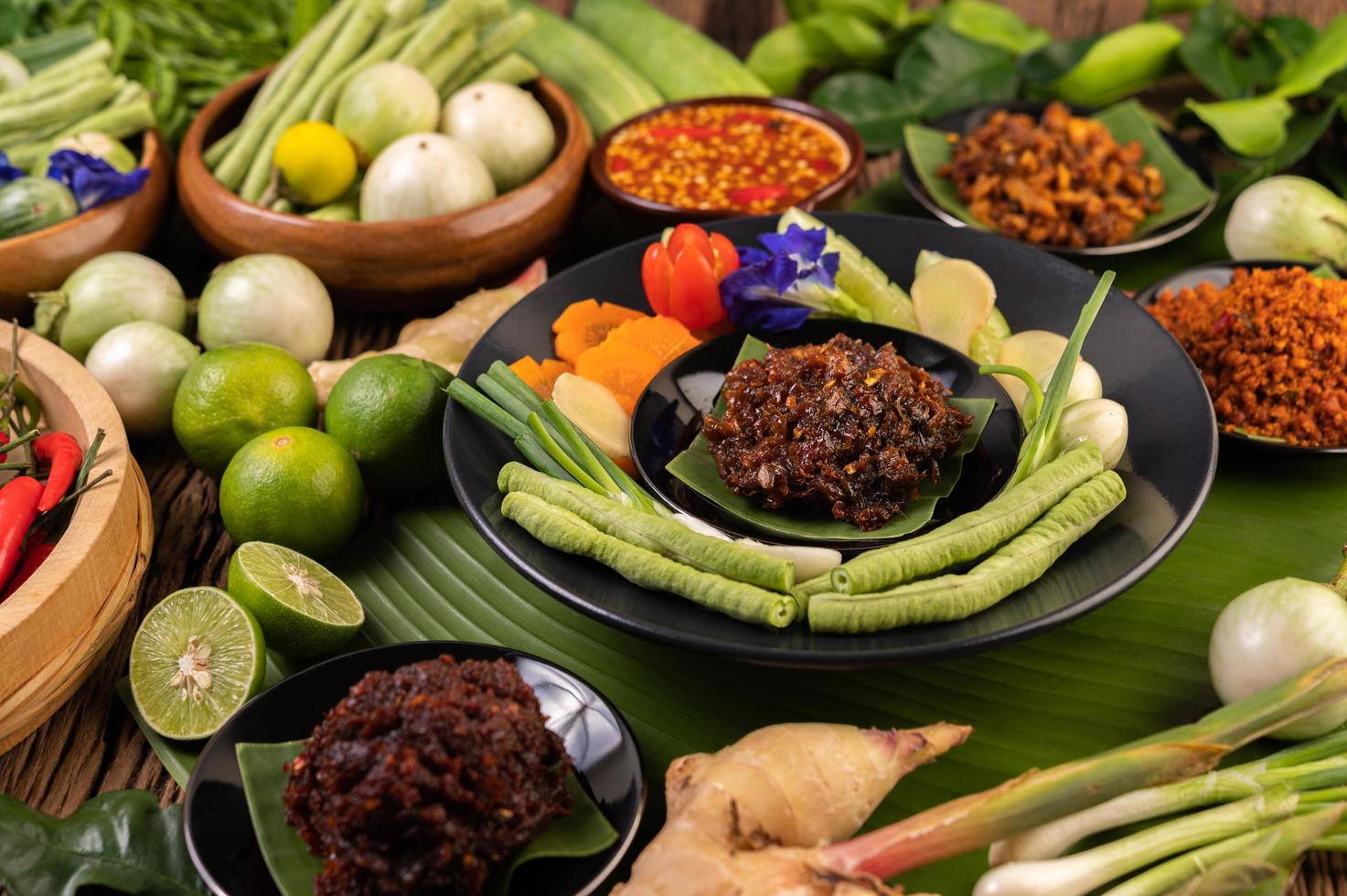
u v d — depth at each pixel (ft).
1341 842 3.70
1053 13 9.62
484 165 7.07
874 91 8.33
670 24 8.74
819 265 5.59
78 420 5.20
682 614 4.07
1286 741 4.11
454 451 4.83
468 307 6.42
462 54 7.50
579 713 3.97
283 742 3.90
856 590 3.91
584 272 6.01
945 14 8.84
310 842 3.53
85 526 4.54
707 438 5.01
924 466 4.85
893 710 4.38
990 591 3.95
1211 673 4.29
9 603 4.19
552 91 7.59
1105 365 5.32
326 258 6.43
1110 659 4.52
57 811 4.24
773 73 8.89
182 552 5.45
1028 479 4.35
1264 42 8.50
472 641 4.75
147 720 4.34
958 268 5.58
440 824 3.32
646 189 7.23
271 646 4.57
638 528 4.24
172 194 7.55
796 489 4.74
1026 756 4.17
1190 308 5.89
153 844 3.90
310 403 5.64
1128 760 3.58
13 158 6.84
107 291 6.08
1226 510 5.21
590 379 5.41
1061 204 6.98
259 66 8.36
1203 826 3.60
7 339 5.51
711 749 4.27
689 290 5.67
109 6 8.01
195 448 5.45
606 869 3.55
